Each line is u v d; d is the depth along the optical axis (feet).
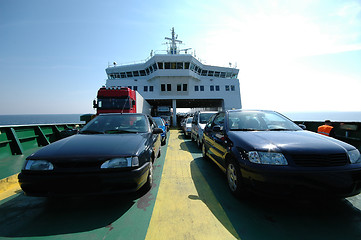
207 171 11.76
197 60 73.15
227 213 6.53
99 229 5.63
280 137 7.82
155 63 69.56
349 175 6.05
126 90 30.35
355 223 5.83
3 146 14.94
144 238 5.25
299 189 5.97
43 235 5.35
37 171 6.20
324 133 16.11
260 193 6.41
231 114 11.53
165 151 18.57
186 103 99.76
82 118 28.86
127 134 9.47
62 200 7.53
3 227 5.72
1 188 8.87
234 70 87.30
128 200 7.57
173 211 6.71
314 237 5.17
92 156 6.46
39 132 19.47
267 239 5.12
